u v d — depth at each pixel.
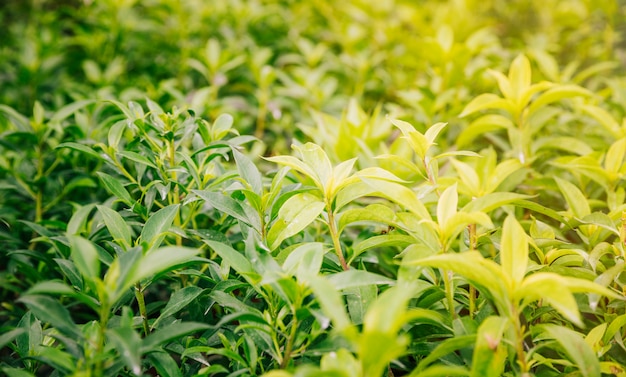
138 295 0.78
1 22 2.03
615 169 0.89
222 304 0.75
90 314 0.99
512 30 1.84
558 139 0.99
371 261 0.89
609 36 1.55
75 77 1.70
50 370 0.97
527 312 0.79
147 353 0.74
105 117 1.12
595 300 0.74
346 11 1.75
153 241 0.75
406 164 0.81
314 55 1.48
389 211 0.77
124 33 1.63
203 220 0.95
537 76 1.32
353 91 1.56
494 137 1.12
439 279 0.81
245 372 0.75
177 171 0.87
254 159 1.16
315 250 0.71
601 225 0.80
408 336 0.64
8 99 1.49
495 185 0.86
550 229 0.83
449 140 1.21
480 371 0.69
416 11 1.78
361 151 1.03
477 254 0.68
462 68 1.26
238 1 1.71
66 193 1.07
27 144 1.14
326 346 0.71
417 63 1.52
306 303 0.72
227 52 1.31
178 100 1.14
